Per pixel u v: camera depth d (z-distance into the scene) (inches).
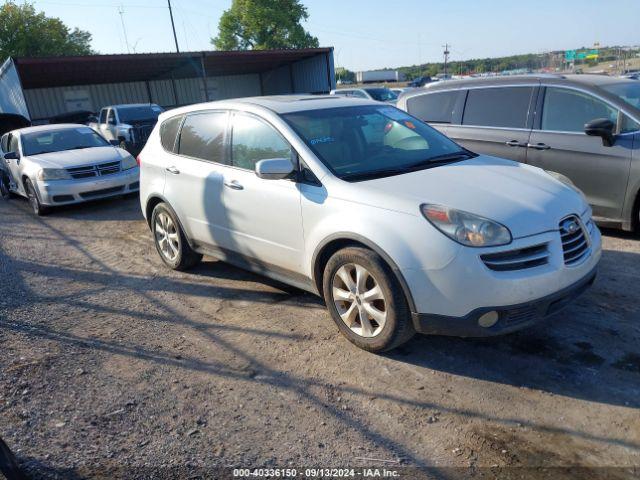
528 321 128.3
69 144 405.7
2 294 206.7
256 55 967.0
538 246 127.8
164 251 226.4
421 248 126.8
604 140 218.4
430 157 168.7
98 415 123.4
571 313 158.9
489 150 259.8
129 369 143.8
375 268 134.0
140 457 108.7
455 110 275.1
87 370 143.9
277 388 131.4
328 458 106.3
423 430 113.0
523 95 249.9
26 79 888.3
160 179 215.5
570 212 137.2
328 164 153.0
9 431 118.1
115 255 254.8
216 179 183.8
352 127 171.0
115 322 175.5
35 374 142.1
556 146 234.4
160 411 124.1
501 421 114.0
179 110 214.2
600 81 234.4
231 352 150.5
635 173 211.6
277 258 167.0
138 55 836.0
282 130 163.2
